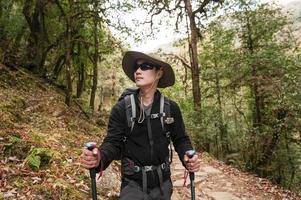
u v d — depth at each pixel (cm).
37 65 2216
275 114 1764
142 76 295
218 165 1312
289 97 1609
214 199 865
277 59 1736
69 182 608
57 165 656
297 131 1762
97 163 274
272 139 1795
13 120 944
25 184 566
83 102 2308
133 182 292
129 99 292
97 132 1391
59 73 2561
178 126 305
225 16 2102
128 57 303
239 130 2331
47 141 790
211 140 1991
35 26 2194
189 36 2186
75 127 1295
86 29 2306
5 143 674
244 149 1897
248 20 2027
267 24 2008
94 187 276
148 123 290
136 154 290
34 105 1329
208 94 2477
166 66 298
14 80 1631
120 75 3509
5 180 568
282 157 1820
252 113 2216
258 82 1731
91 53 2397
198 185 955
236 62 1888
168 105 297
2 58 1794
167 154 298
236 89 2197
